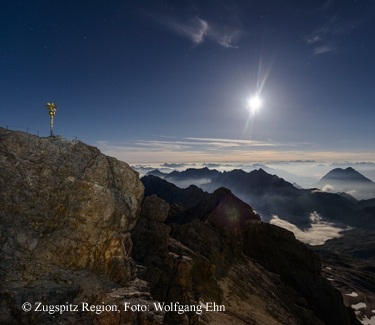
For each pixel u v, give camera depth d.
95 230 27.08
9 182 26.53
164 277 37.22
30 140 29.38
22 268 22.88
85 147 31.53
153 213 46.91
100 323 21.19
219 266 63.97
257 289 63.50
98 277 25.56
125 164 33.28
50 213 26.67
